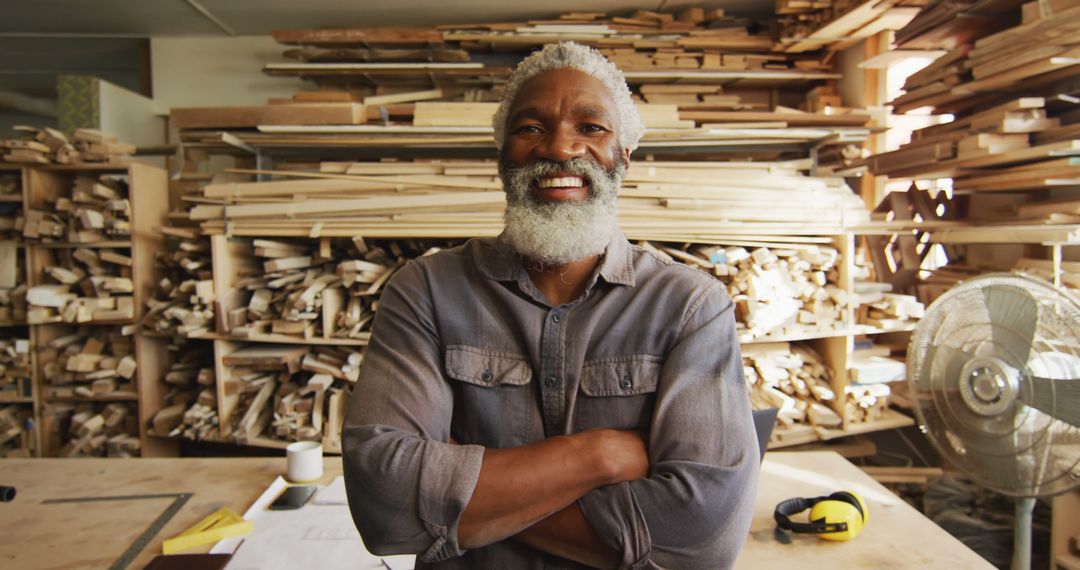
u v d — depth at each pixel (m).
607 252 0.97
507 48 3.79
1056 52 2.13
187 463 1.78
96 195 3.27
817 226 2.96
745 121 3.26
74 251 3.40
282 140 3.12
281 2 3.69
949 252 3.27
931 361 1.51
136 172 3.25
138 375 3.27
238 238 3.18
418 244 3.20
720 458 0.84
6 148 3.21
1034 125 2.39
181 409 3.32
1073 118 2.34
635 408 0.91
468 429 0.94
